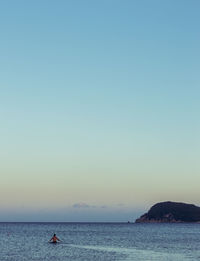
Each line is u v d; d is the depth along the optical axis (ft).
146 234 600.80
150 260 236.02
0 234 567.18
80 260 235.40
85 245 352.49
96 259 240.53
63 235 552.41
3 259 239.50
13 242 387.96
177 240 440.04
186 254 273.54
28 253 275.80
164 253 279.90
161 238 483.10
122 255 265.13
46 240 422.00
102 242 395.75
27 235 539.70
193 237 511.81
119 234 597.52
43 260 234.79
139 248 322.34
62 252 284.20
